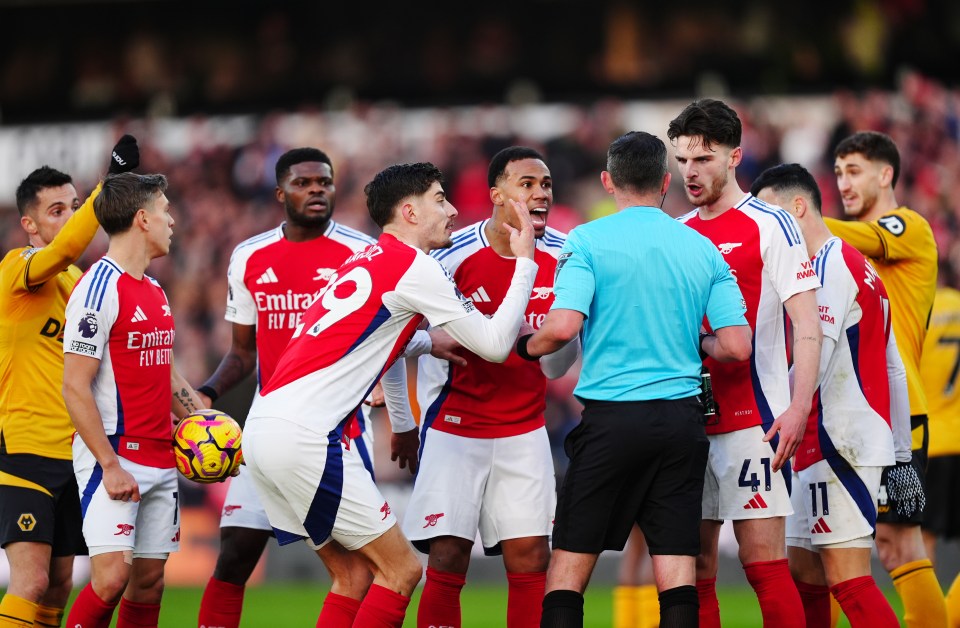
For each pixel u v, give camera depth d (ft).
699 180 62.54
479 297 68.64
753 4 200.03
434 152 195.11
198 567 135.33
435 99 211.82
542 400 69.41
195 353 177.88
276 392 60.18
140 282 65.51
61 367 68.80
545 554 68.18
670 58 203.82
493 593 124.67
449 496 67.46
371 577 65.16
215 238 191.52
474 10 208.44
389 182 63.36
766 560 61.98
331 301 61.16
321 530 60.23
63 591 70.03
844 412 64.54
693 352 58.65
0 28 217.56
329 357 60.03
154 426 65.10
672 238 58.85
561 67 207.51
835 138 184.34
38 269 66.33
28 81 218.18
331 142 199.11
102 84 217.97
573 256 58.85
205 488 136.26
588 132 193.06
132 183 64.95
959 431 87.30
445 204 64.13
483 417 68.13
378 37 212.02
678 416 57.06
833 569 64.39
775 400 62.44
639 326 57.82
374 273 60.95
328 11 212.23
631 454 56.85
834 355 65.00
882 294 67.51
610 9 204.64
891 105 185.88
